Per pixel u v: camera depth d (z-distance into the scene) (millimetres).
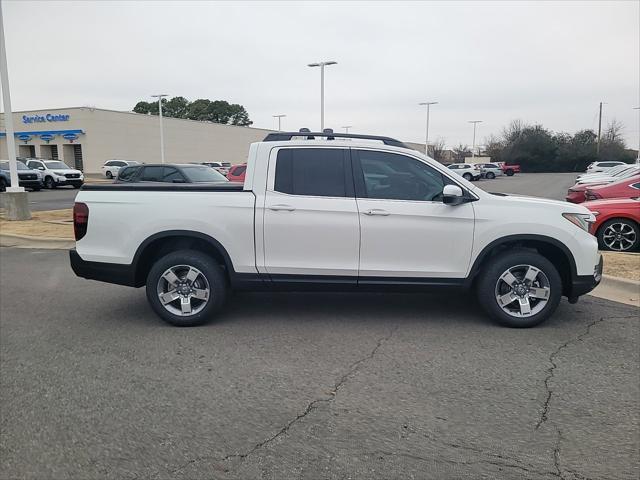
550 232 5293
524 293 5430
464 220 5305
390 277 5391
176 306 5609
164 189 5527
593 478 2932
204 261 5477
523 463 3072
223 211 5379
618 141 85500
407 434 3396
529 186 37375
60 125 52531
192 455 3174
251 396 3947
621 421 3549
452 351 4816
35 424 3545
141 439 3350
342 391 4023
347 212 5309
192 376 4312
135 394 3992
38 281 7914
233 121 106375
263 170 5473
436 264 5375
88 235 5543
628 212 9453
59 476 2971
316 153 5492
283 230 5348
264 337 5230
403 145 5980
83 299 6844
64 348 4984
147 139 57406
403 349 4875
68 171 33031
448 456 3145
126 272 5520
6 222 14531
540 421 3549
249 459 3129
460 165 50688
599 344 4980
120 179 15570
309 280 5418
